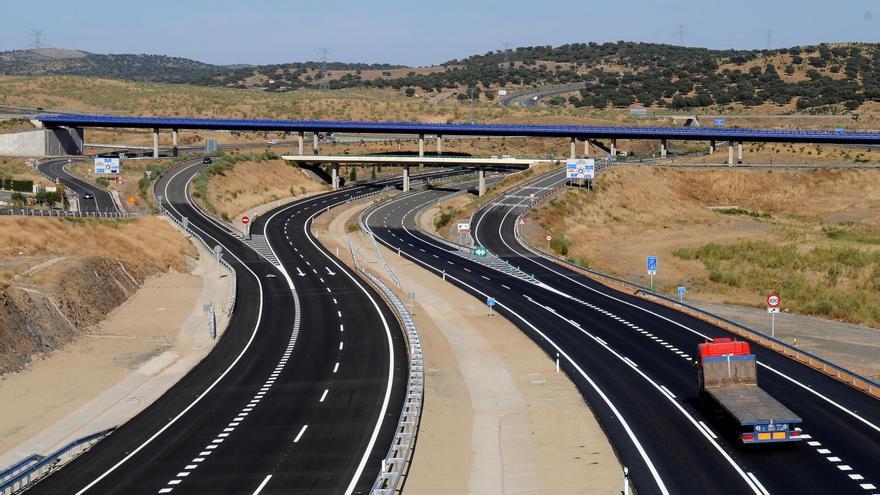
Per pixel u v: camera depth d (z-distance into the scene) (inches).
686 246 4325.8
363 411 1630.2
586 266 3828.7
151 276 3304.6
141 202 4950.8
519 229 4753.9
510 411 1657.2
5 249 3014.3
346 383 1850.4
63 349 2180.1
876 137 6515.8
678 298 2977.4
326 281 3282.5
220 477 1264.8
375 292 3046.3
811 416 1493.6
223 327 2488.9
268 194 6018.7
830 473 1206.3
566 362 2017.7
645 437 1419.8
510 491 1219.9
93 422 1619.1
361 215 5452.8
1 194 4566.9
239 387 1839.3
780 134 6697.8
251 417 1603.1
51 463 1352.1
